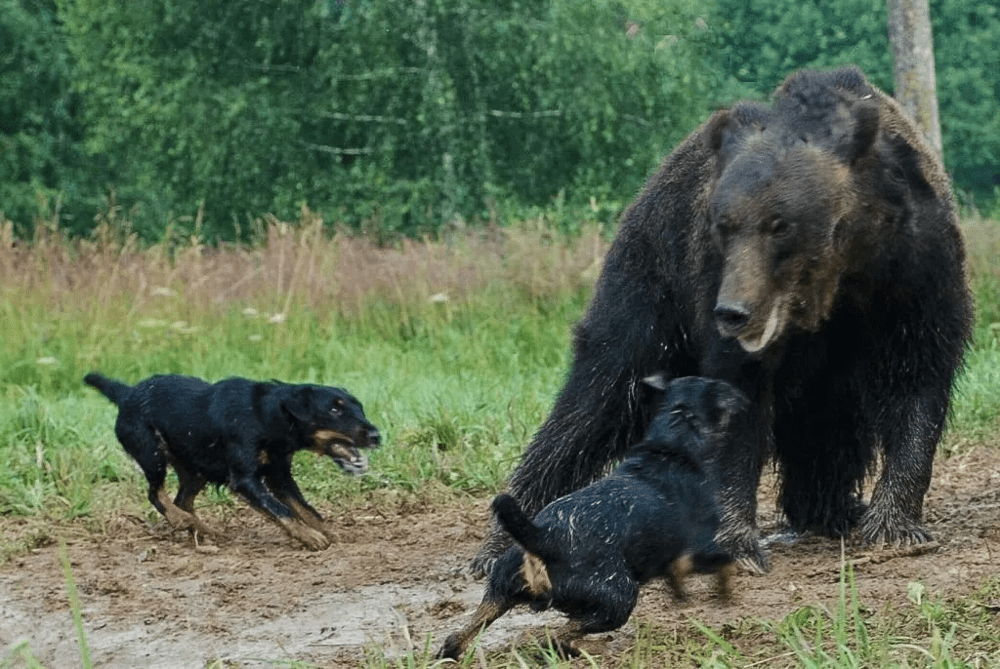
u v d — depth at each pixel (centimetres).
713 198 901
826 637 774
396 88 3547
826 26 6391
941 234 948
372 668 798
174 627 955
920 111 2619
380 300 2314
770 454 1095
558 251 2400
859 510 1112
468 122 3531
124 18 3619
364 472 1188
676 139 3600
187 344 2070
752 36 6456
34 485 1383
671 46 3522
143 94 3653
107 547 1193
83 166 4716
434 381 1844
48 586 1068
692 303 988
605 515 802
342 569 1088
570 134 3572
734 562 883
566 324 2145
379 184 3472
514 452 1451
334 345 2066
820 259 892
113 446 1511
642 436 1046
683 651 788
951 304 969
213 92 3581
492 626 905
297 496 1208
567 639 796
